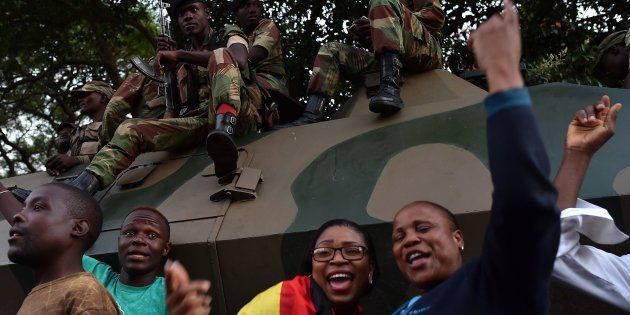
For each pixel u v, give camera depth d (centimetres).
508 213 144
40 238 238
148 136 418
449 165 334
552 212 145
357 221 312
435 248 220
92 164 400
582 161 233
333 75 513
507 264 151
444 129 364
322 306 253
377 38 423
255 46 538
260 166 385
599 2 984
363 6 1001
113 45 1405
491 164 146
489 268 157
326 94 511
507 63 147
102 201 400
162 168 421
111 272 335
